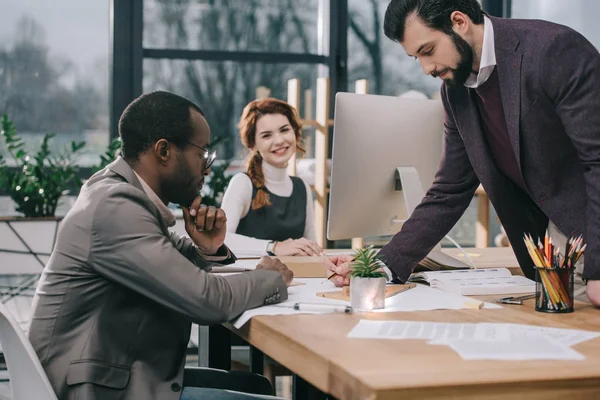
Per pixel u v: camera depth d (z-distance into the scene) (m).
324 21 4.78
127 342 1.50
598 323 1.45
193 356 4.05
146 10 4.57
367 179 2.21
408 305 1.64
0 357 3.74
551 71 1.67
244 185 2.99
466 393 1.03
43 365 1.47
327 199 4.32
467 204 2.02
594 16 4.61
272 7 4.72
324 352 1.20
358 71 4.84
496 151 1.96
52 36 4.51
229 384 1.79
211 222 1.86
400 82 4.90
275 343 1.38
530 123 1.74
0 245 3.95
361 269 1.59
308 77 4.79
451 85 1.82
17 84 4.48
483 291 1.81
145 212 1.51
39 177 4.12
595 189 1.61
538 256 1.59
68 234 1.51
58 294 1.50
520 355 1.17
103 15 4.55
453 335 1.32
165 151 1.60
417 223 1.98
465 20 1.73
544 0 4.88
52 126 4.54
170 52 4.60
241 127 3.06
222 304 1.51
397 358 1.16
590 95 1.63
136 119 1.60
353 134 2.15
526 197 1.99
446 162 2.03
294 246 2.49
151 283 1.47
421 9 1.72
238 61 4.68
